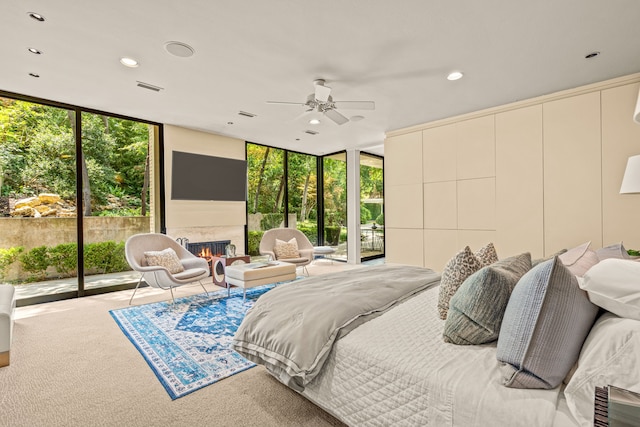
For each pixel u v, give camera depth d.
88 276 4.13
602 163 3.31
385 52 2.68
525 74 3.12
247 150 6.03
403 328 1.49
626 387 0.78
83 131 4.11
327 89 3.03
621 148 3.21
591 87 3.35
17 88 3.40
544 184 3.67
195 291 4.27
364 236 6.94
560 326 0.95
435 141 4.62
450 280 1.56
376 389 1.24
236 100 3.78
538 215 3.72
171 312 3.30
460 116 4.36
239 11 2.13
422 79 3.21
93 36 2.41
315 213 7.31
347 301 1.71
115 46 2.56
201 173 5.05
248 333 1.79
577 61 2.86
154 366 2.12
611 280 0.94
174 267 3.77
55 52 2.64
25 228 3.73
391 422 1.17
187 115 4.35
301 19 2.22
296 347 1.49
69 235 4.01
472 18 2.22
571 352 0.96
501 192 4.00
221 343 2.50
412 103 3.91
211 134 5.28
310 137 5.61
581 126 3.42
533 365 0.94
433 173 4.64
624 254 1.73
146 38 2.45
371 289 1.98
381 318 1.63
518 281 1.22
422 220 4.77
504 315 1.11
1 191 3.61
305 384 1.44
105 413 1.63
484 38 2.47
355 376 1.33
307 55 2.73
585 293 1.01
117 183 4.41
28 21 2.21
